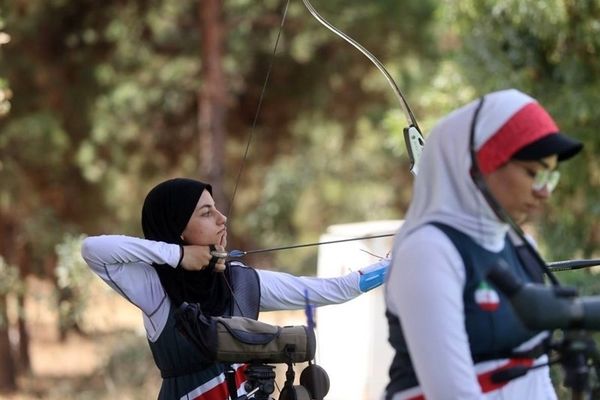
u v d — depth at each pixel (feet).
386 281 21.88
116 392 94.32
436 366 20.12
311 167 146.41
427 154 21.47
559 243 74.43
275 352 29.32
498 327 20.93
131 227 139.95
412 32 127.95
